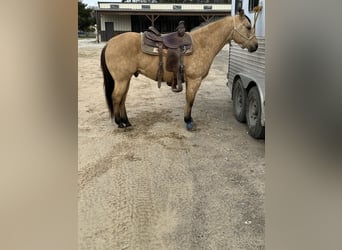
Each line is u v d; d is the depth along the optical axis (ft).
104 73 13.85
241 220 7.54
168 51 13.04
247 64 14.01
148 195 8.71
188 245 6.68
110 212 7.91
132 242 6.78
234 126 14.66
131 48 13.19
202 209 8.01
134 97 20.71
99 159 11.12
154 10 76.18
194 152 11.69
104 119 15.71
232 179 9.60
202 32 13.52
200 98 20.25
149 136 13.37
